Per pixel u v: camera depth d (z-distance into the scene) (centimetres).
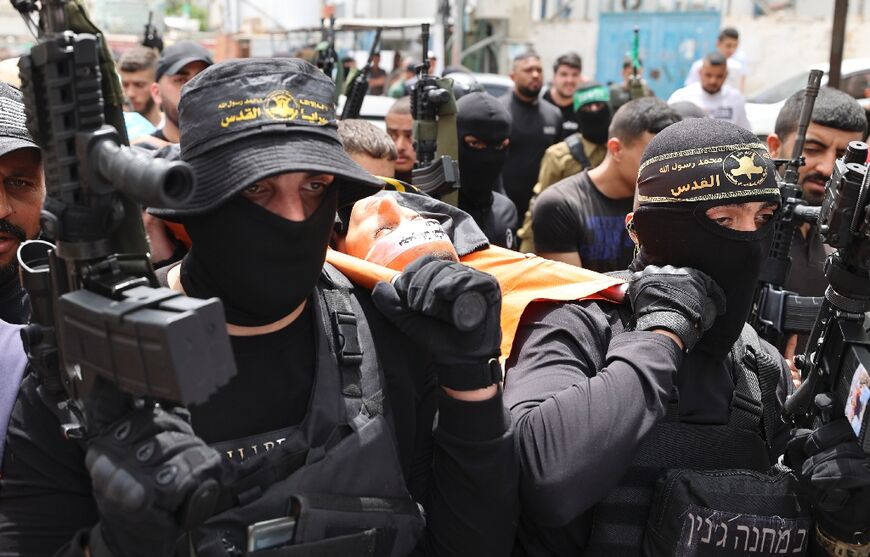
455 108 331
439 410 143
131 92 559
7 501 128
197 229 129
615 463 150
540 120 624
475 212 405
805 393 179
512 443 143
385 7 1385
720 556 164
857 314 167
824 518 167
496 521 145
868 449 149
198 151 125
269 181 127
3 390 138
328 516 127
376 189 141
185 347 98
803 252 308
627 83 688
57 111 105
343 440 133
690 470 169
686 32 1460
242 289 130
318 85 131
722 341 177
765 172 169
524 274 179
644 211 175
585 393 154
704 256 171
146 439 108
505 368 172
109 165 99
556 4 1563
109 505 108
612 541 169
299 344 139
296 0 1222
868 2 1341
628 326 175
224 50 944
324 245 133
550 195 383
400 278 137
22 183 174
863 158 171
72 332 109
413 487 153
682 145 170
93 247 108
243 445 130
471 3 1474
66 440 127
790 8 1397
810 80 259
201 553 121
